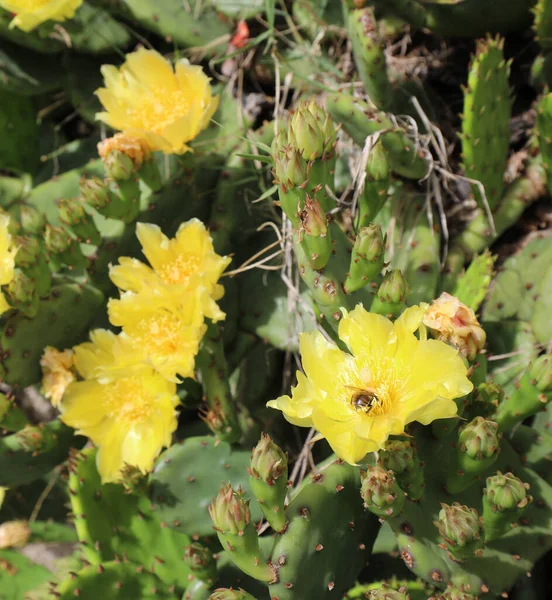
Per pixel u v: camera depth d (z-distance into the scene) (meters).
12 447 0.60
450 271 0.63
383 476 0.48
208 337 0.58
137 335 0.58
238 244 0.66
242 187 0.66
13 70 0.68
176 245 0.59
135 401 0.60
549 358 0.51
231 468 0.58
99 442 0.59
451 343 0.51
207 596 0.55
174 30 0.67
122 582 0.57
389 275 0.50
